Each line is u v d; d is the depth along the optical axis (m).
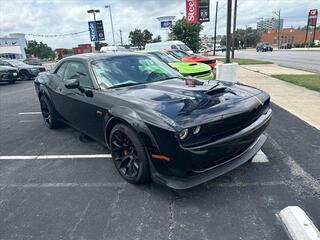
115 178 3.46
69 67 4.61
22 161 4.16
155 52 9.44
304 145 4.08
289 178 3.20
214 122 2.64
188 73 7.50
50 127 5.63
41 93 5.54
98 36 29.11
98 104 3.54
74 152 4.36
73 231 2.54
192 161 2.58
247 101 3.07
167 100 3.03
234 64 7.80
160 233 2.45
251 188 3.04
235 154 3.03
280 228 2.42
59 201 3.03
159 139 2.66
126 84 3.81
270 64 19.17
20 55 48.50
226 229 2.45
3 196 3.21
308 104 6.40
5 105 8.79
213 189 3.06
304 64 18.80
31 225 2.66
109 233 2.49
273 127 4.89
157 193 3.06
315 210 2.61
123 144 3.27
